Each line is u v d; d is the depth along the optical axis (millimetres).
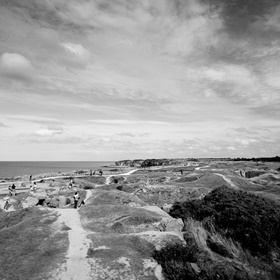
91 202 31094
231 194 23078
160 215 23984
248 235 16344
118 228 20203
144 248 15703
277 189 43469
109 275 12531
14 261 14078
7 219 23812
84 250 15094
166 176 67125
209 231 18188
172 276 12430
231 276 12438
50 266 13258
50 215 22984
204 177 59406
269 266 14336
